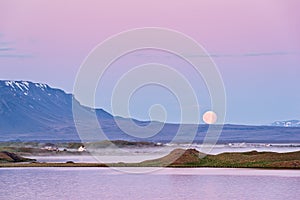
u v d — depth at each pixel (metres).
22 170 63.47
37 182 49.84
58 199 39.59
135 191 43.19
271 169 58.19
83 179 52.06
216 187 44.66
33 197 40.69
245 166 60.81
